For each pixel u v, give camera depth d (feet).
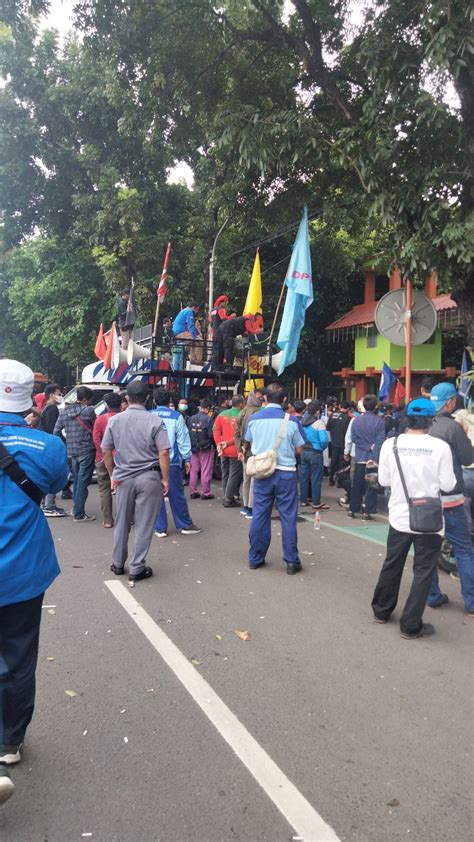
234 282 60.23
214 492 37.17
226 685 11.98
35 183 63.26
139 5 31.04
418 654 13.51
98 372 46.70
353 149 26.63
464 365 49.03
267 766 9.34
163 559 21.30
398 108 24.39
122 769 9.27
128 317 43.16
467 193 24.48
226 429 31.60
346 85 32.17
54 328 73.51
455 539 16.16
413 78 24.25
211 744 9.95
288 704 11.26
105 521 27.22
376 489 29.01
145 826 8.02
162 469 18.95
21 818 8.18
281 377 73.05
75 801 8.53
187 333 42.60
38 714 10.85
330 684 12.06
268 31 31.73
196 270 60.54
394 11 23.93
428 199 23.79
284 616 15.78
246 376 40.40
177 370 40.47
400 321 27.96
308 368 75.41
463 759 9.58
